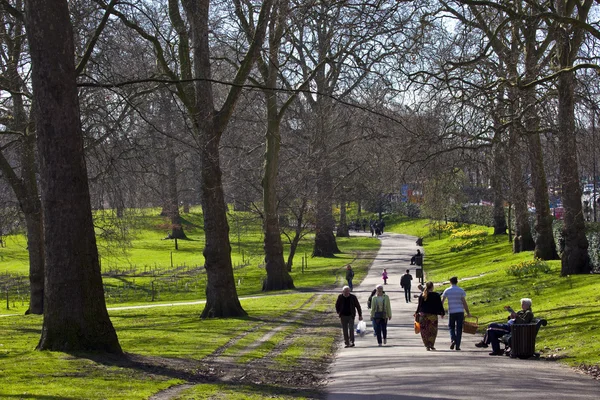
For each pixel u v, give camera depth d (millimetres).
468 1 19594
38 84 13703
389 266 56031
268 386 11984
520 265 32469
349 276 40719
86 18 20188
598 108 21094
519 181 25875
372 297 19000
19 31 28172
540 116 22203
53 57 13688
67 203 13836
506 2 21188
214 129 24969
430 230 86812
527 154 29438
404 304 31594
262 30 25188
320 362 15383
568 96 22641
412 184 31344
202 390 11242
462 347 17422
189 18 24438
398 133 29469
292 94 32875
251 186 47469
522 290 27453
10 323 25469
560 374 12008
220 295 26047
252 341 18766
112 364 13023
